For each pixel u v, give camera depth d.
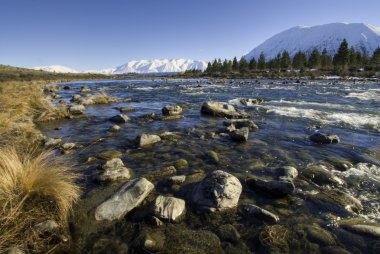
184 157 6.82
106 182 5.14
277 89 28.94
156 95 24.17
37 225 3.43
